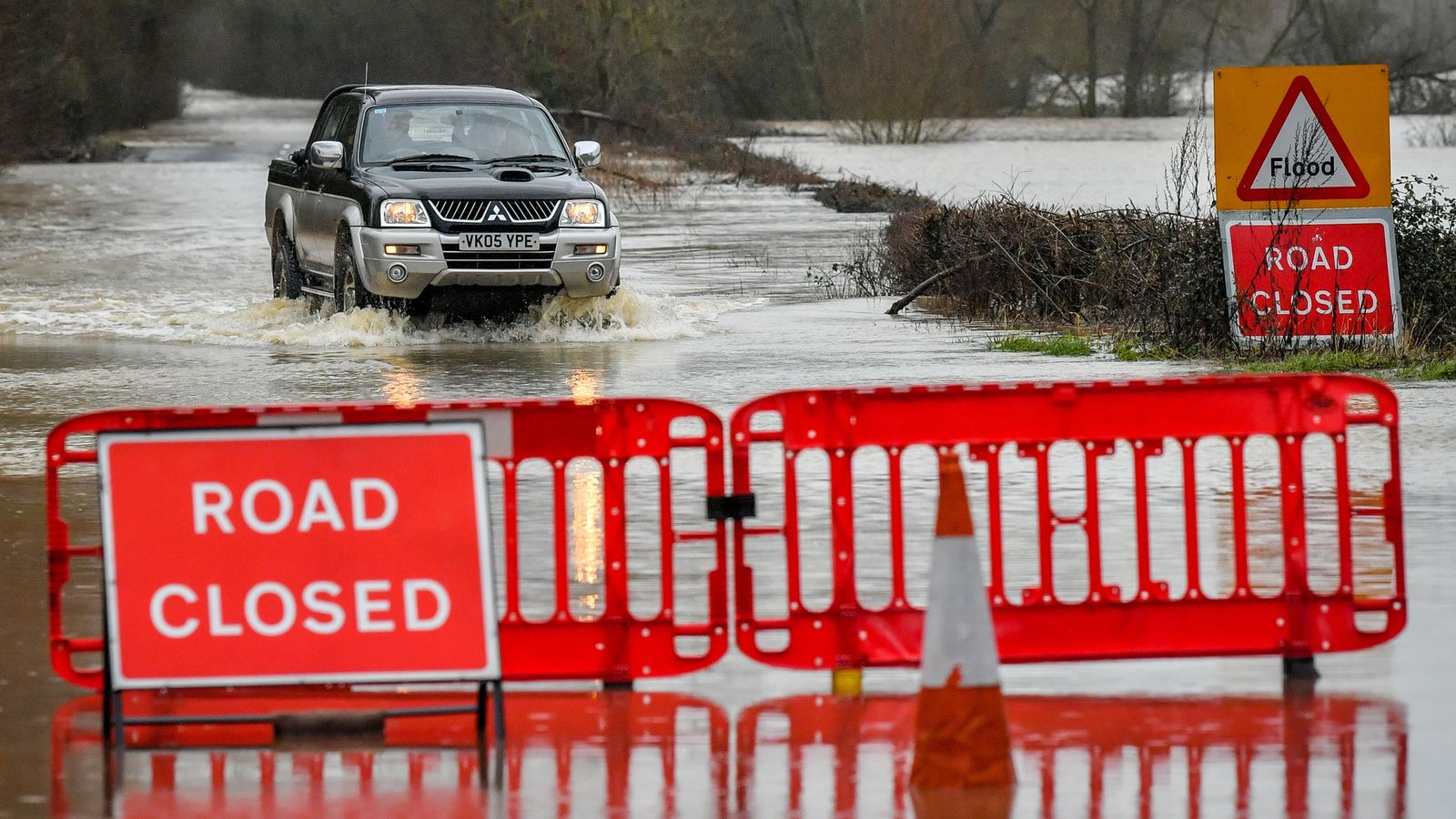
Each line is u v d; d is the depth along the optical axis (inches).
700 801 649.0
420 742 730.2
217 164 6569.9
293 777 686.5
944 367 1808.6
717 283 2800.2
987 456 809.5
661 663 807.7
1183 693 777.6
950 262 2460.6
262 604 740.7
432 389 1675.7
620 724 748.0
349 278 2113.7
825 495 1203.9
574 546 1061.1
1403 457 1296.8
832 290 2669.8
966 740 657.0
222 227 3946.9
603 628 805.2
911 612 798.5
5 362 1936.5
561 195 2079.2
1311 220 1800.0
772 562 1011.3
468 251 2046.0
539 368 1828.2
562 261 2074.3
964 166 6363.2
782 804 643.5
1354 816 620.4
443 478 746.2
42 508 1185.4
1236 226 1803.6
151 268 3088.1
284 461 744.3
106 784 679.7
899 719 749.3
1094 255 2226.9
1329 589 923.4
